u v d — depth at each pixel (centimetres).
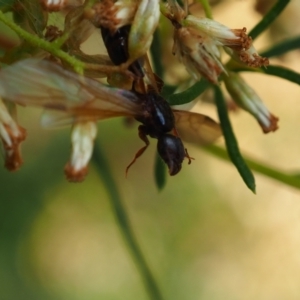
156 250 12
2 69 6
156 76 7
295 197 12
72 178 6
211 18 7
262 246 12
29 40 6
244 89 7
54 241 11
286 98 11
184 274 12
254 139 11
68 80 6
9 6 6
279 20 8
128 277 12
